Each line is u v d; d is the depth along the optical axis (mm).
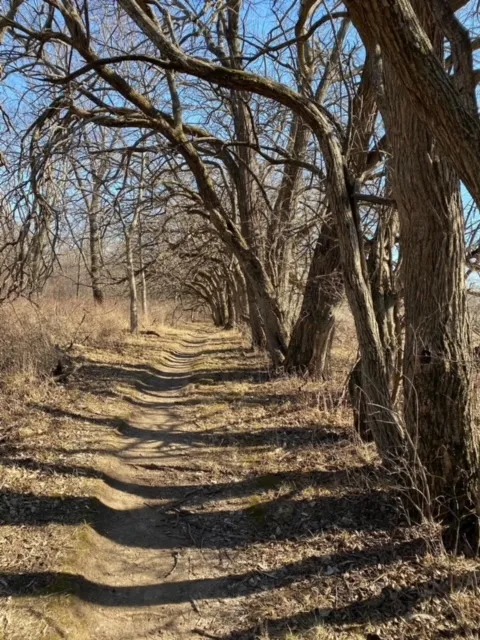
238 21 9969
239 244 10414
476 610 3314
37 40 7156
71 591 3504
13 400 7484
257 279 10602
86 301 17875
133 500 5219
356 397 6031
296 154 10969
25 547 3986
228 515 4871
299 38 6520
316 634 3230
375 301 5773
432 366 4102
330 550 4137
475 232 5508
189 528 4672
